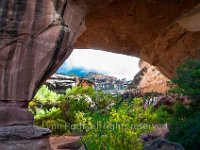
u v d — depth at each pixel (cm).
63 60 1070
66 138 1462
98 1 1308
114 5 1458
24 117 897
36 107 1925
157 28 1622
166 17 1556
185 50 1600
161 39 1666
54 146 1305
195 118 916
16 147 831
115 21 1577
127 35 1686
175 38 1620
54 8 973
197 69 984
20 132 851
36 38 943
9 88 909
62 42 990
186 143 885
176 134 933
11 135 834
